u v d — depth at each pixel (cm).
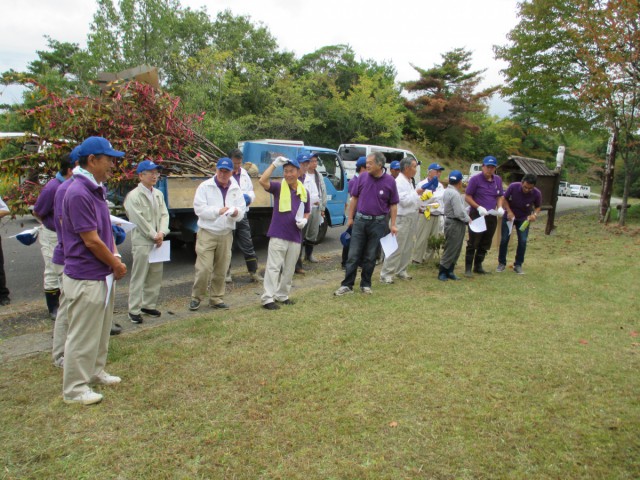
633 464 259
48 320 496
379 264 797
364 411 308
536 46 1373
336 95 2786
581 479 247
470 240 686
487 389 339
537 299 572
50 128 597
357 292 597
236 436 280
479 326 470
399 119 3011
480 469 253
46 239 470
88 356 315
